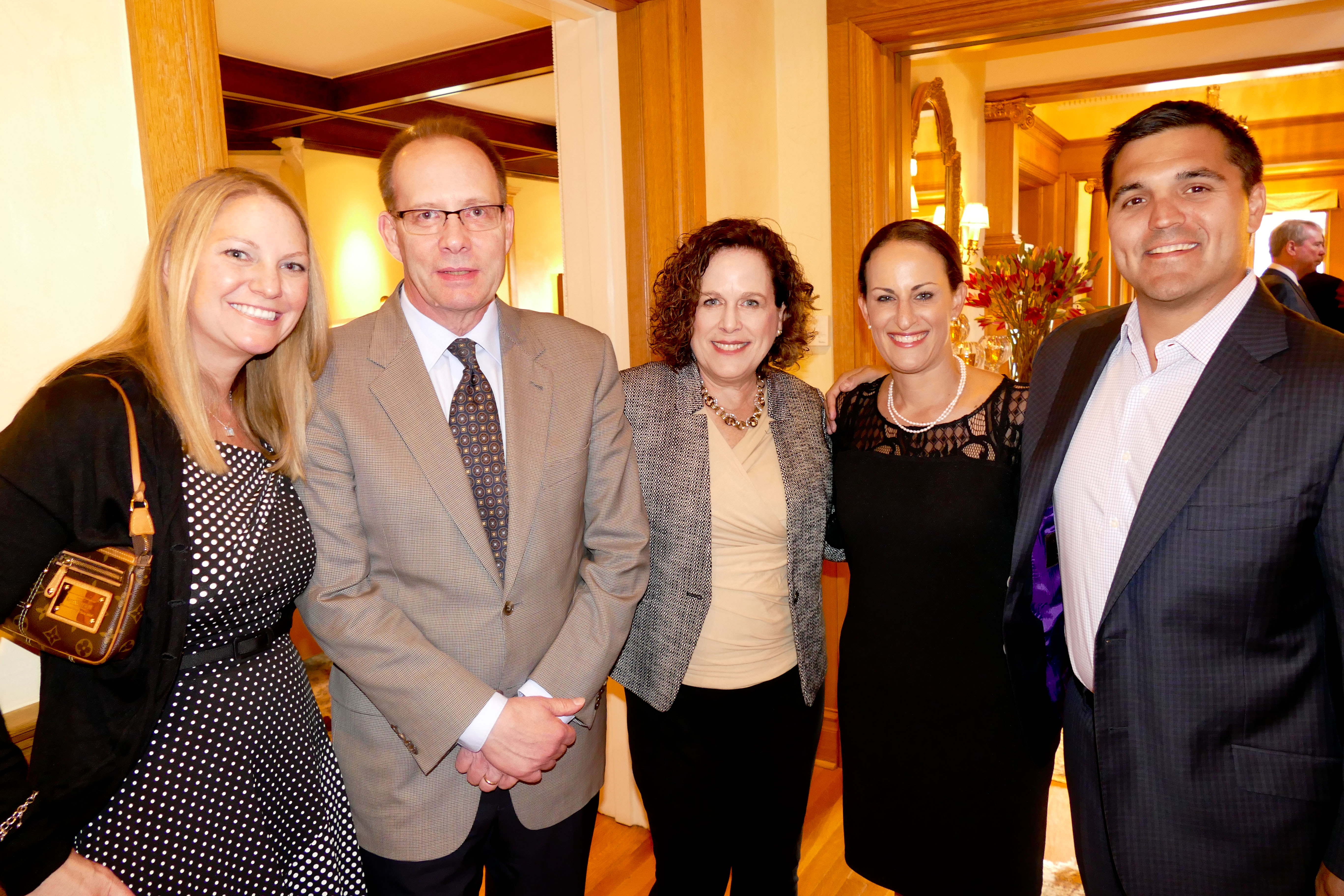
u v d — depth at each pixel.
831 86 2.93
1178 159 1.25
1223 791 1.23
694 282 1.65
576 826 1.53
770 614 1.69
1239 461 1.20
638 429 1.71
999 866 1.65
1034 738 1.59
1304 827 1.22
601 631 1.47
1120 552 1.33
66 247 1.20
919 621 1.66
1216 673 1.23
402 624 1.34
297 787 1.30
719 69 2.64
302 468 1.33
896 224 1.70
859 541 1.73
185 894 1.16
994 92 6.20
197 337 1.23
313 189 5.90
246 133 5.39
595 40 2.46
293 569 1.29
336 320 6.09
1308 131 7.15
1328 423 1.14
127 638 1.05
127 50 1.25
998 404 1.64
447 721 1.30
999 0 2.67
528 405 1.47
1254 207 1.29
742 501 1.66
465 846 1.43
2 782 0.99
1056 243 7.94
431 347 1.45
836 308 3.02
